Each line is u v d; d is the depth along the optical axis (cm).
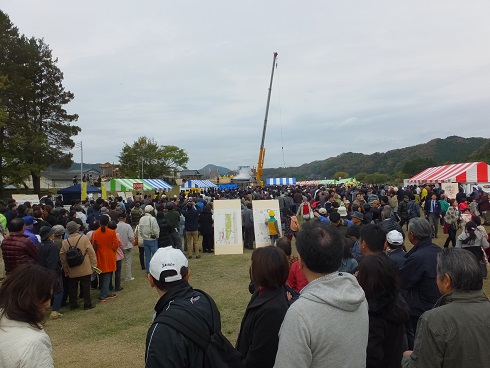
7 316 197
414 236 399
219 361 204
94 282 962
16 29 3716
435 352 199
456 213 1193
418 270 371
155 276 222
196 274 1033
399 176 8131
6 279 210
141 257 1150
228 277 987
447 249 232
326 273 207
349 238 568
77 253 740
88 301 773
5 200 3055
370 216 1023
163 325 197
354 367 194
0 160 3494
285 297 280
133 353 560
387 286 269
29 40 3809
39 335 196
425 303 369
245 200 1739
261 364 257
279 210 1410
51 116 3888
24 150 3538
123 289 921
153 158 6862
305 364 182
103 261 821
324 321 188
